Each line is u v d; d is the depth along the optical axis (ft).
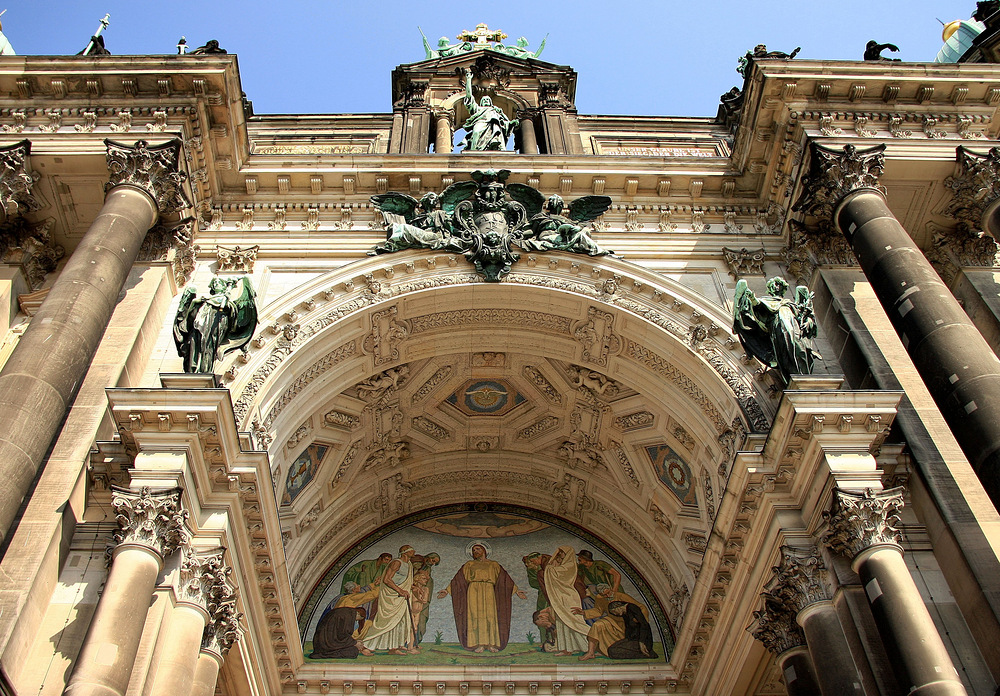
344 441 79.87
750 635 62.44
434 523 92.17
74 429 57.98
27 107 74.59
